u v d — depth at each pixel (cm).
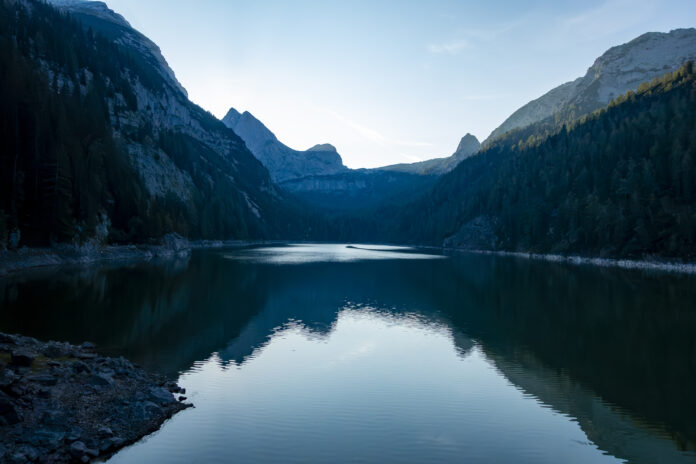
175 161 19225
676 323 4266
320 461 1625
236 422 1944
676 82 19388
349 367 2844
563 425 2028
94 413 1816
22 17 15000
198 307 4716
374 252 17862
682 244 10369
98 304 4506
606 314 4694
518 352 3256
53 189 7944
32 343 2483
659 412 2184
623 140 15575
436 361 3012
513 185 19988
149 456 1598
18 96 7969
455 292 6275
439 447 1778
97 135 11131
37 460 1434
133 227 10950
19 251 7138
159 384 2316
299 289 6306
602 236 12675
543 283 7375
